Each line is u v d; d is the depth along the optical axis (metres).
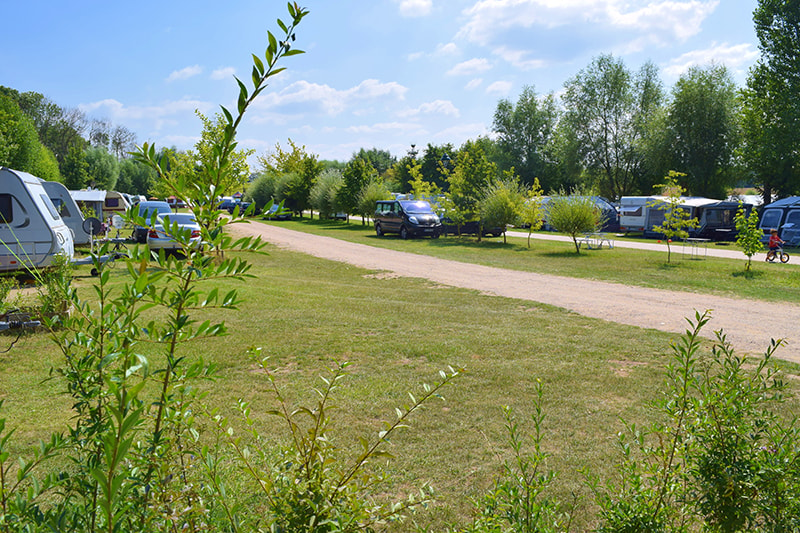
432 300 11.96
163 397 1.40
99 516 1.40
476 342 7.96
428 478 3.93
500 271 17.22
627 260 19.89
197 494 1.65
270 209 1.30
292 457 1.76
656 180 46.31
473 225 32.22
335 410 5.22
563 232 23.41
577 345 7.85
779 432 2.23
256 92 1.23
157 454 1.51
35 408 5.04
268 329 8.55
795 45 34.69
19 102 80.56
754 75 37.06
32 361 6.42
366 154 102.25
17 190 12.04
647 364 6.93
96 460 1.44
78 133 85.56
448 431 4.78
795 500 2.05
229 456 3.25
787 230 27.42
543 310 10.95
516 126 57.34
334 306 10.77
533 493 2.32
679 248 25.39
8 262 12.01
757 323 9.71
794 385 5.91
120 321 1.42
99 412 1.49
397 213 30.84
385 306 10.92
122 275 12.31
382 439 1.79
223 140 1.25
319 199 46.28
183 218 14.98
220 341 7.63
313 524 1.59
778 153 35.25
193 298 1.31
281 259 19.94
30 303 8.22
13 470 3.71
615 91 46.56
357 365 6.77
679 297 12.55
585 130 47.97
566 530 2.47
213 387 5.77
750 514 2.10
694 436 2.28
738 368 2.30
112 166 76.81
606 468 4.05
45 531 1.30
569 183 55.56
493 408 5.35
